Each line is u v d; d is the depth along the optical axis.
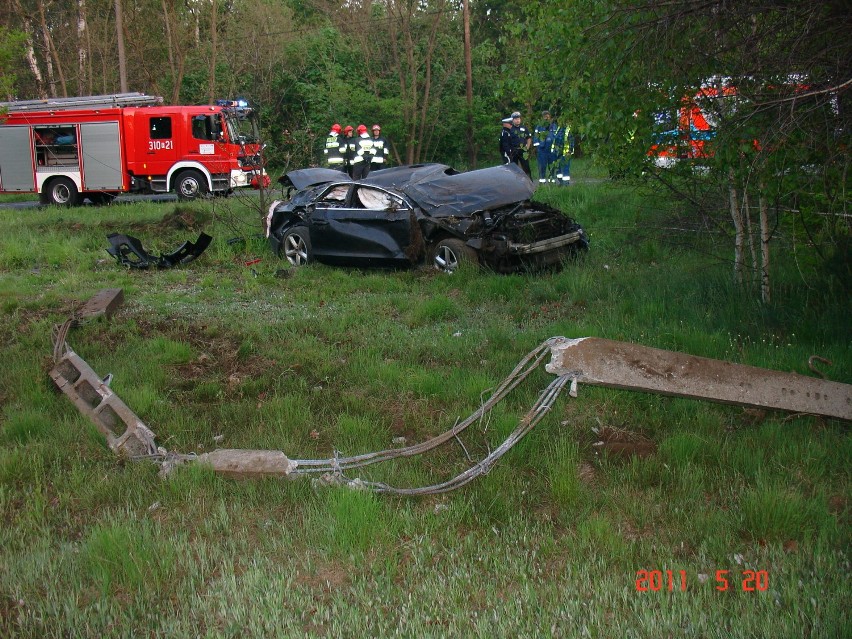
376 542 4.23
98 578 3.91
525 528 4.33
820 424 5.49
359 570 4.02
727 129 6.86
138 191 23.59
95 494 4.83
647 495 4.72
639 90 7.58
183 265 13.01
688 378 5.11
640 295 9.11
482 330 8.34
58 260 13.38
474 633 3.47
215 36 30.12
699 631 3.44
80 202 24.25
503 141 19.77
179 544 4.23
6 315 9.38
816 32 6.27
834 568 3.85
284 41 31.66
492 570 4.02
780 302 8.02
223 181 22.92
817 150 6.64
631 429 5.73
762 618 3.49
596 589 3.74
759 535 4.22
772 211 9.55
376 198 11.77
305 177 13.95
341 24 29.34
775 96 6.44
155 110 22.83
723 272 9.34
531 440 5.38
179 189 23.12
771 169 7.13
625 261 11.48
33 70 30.77
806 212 7.98
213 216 16.47
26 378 6.70
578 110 9.13
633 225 12.95
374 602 3.75
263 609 3.65
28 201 26.91
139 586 3.85
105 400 5.84
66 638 3.52
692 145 8.55
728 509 4.53
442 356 7.50
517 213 11.17
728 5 6.39
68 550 4.23
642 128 8.29
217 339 8.29
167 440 5.67
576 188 17.62
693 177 9.32
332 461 4.93
